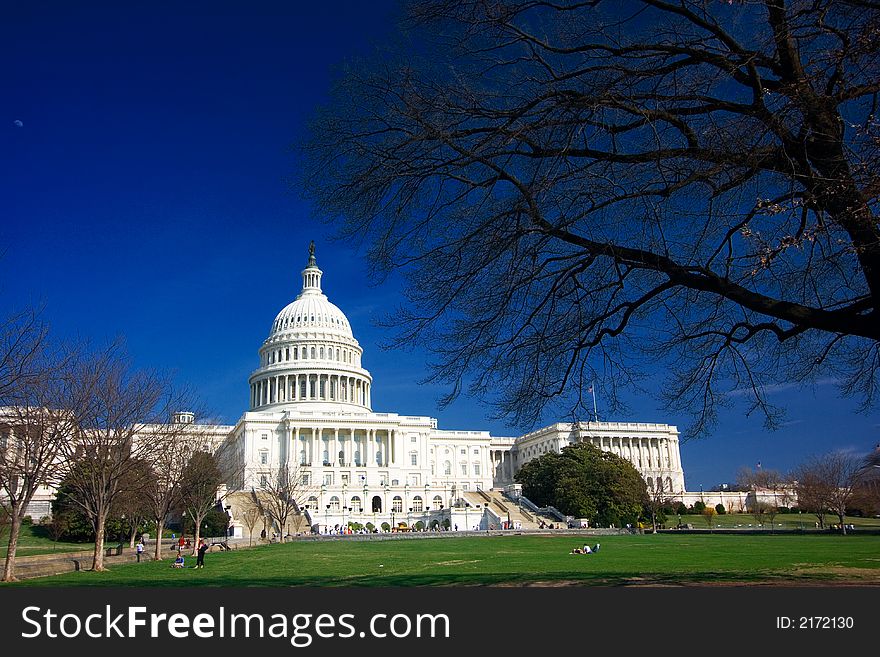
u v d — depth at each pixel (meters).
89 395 42.34
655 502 126.31
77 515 83.94
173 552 66.25
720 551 48.06
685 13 15.09
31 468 38.06
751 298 15.58
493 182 16.59
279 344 180.25
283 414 155.62
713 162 15.36
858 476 109.62
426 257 16.98
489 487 179.75
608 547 58.22
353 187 16.41
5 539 87.62
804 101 13.29
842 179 13.21
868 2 12.98
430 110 15.95
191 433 61.19
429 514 122.38
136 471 49.78
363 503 140.62
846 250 13.62
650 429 177.88
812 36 13.92
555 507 122.38
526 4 15.73
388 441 160.88
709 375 19.64
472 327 17.64
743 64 14.10
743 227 15.40
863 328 14.70
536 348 18.05
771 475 168.25
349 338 184.75
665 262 16.36
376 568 36.59
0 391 28.42
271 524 105.62
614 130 15.72
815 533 94.56
